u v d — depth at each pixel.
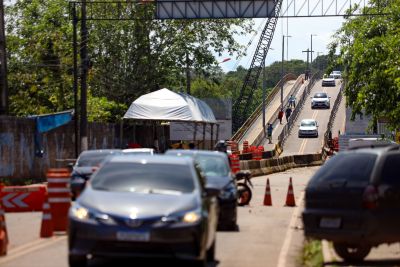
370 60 104.38
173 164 33.34
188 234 29.34
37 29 159.75
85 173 64.44
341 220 33.62
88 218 29.19
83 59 100.94
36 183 89.94
